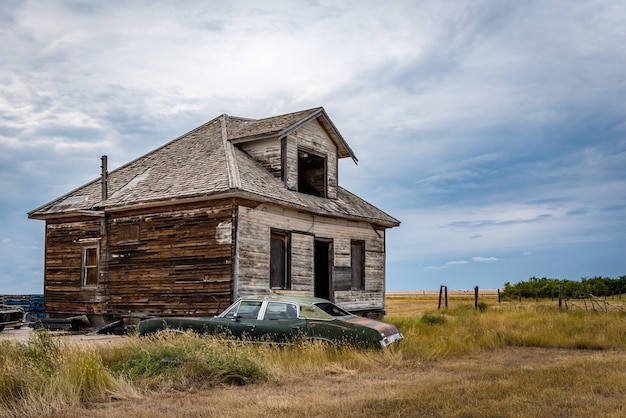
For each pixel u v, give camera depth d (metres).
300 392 9.45
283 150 21.67
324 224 22.97
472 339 16.52
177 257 19.39
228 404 8.51
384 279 26.72
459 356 14.30
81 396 9.01
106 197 21.62
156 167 22.98
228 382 10.35
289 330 13.10
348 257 24.28
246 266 18.61
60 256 22.39
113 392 9.26
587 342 16.16
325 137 24.22
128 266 20.52
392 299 71.75
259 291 19.11
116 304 20.67
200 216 19.09
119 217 20.98
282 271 20.77
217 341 12.01
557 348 16.17
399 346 13.30
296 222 21.34
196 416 7.75
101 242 21.25
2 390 8.68
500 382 9.73
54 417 7.85
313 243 22.12
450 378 10.51
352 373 11.13
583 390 9.07
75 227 22.11
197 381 10.16
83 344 12.45
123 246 20.72
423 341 14.72
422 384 9.88
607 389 9.14
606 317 22.56
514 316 24.81
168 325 13.98
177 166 22.16
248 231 18.84
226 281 18.19
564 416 7.41
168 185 20.38
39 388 8.75
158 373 10.39
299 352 12.39
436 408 7.85
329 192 24.19
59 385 8.81
